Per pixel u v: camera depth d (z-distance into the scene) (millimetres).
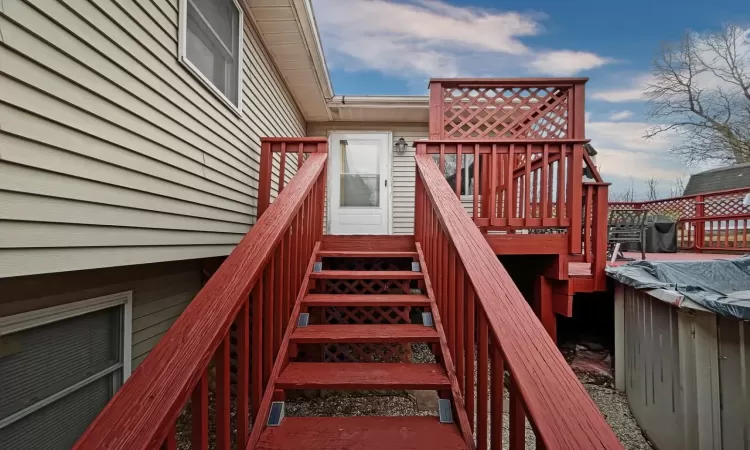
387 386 1620
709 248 7117
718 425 2197
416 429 1447
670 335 2539
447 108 3465
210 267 3322
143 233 1915
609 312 4441
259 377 1469
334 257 3018
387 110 5539
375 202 5953
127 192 1792
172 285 2945
